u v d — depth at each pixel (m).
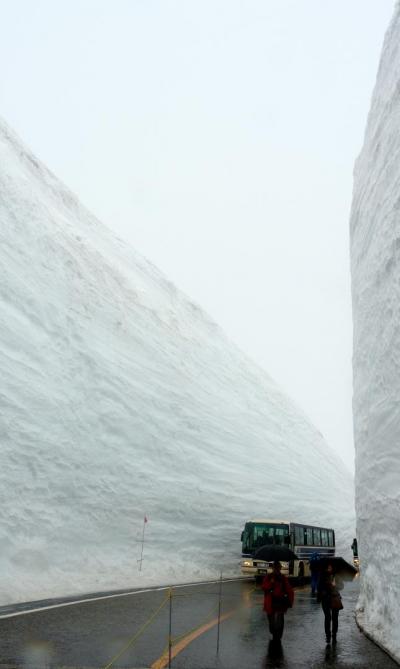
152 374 24.53
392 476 9.91
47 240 23.25
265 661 7.75
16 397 17.52
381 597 10.29
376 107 13.38
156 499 21.05
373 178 12.95
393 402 10.12
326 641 9.50
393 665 7.65
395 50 12.04
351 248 15.70
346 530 31.75
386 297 10.91
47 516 16.80
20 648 7.73
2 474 15.96
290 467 30.22
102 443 19.89
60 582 15.66
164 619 10.98
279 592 9.20
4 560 14.91
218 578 21.67
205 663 7.47
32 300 20.47
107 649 7.96
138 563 19.28
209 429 25.95
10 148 28.45
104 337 23.09
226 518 23.80
